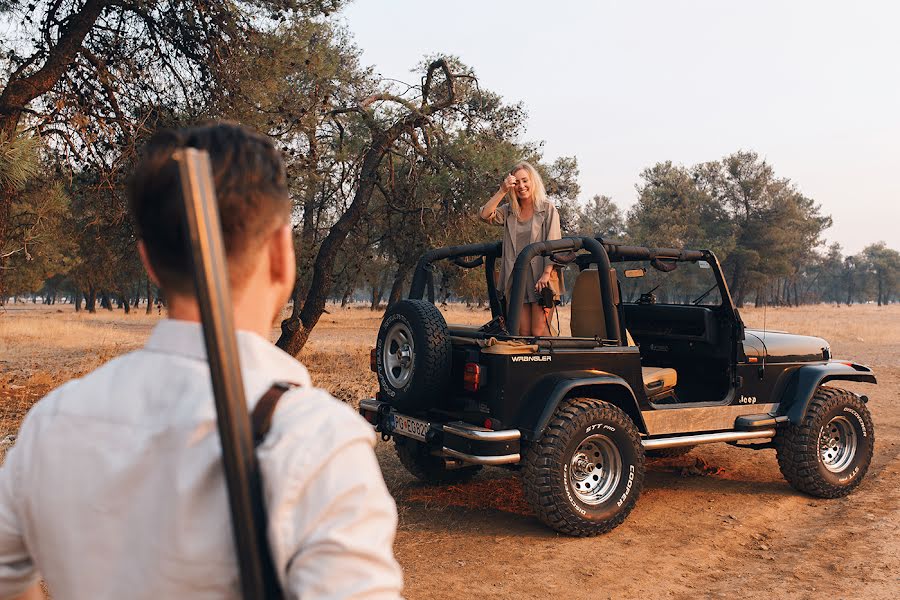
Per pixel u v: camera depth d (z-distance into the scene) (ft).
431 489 20.07
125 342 65.00
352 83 37.70
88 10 27.71
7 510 3.22
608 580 14.03
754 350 20.04
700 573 14.55
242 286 3.15
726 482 21.58
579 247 17.72
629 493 16.58
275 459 2.67
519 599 13.08
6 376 37.45
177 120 29.99
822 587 13.88
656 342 21.95
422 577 13.97
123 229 33.65
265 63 30.83
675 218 205.26
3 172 18.51
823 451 20.29
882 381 42.86
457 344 16.71
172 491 2.77
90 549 2.90
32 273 89.35
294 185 35.04
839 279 467.52
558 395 15.71
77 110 27.40
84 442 2.96
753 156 212.84
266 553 2.64
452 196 36.78
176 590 2.76
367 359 46.11
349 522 2.68
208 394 2.88
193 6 29.89
